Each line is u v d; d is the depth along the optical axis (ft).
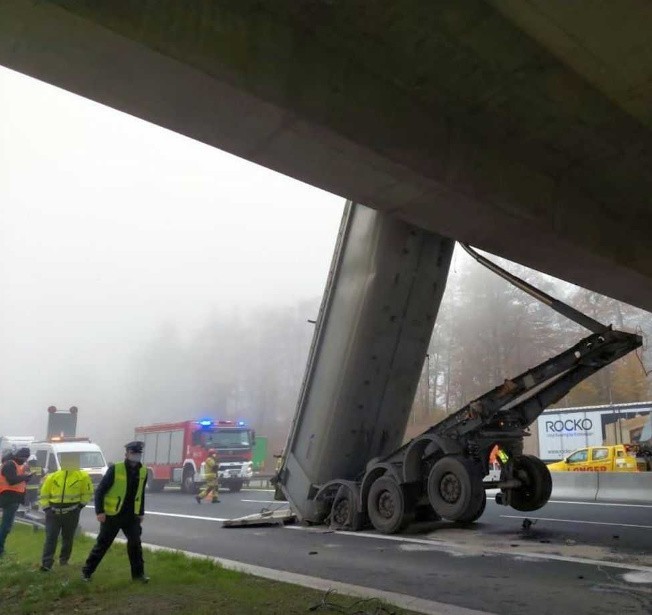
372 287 37.35
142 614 18.34
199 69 20.17
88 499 27.40
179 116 22.75
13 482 30.91
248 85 21.24
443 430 36.78
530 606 19.30
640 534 33.73
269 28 22.11
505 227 32.14
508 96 26.12
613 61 22.68
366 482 38.32
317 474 40.29
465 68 24.35
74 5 17.69
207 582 22.35
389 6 21.30
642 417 81.05
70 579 22.99
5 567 26.68
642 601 19.49
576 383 37.73
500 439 36.99
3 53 19.24
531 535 34.30
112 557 28.09
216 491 66.59
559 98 25.95
